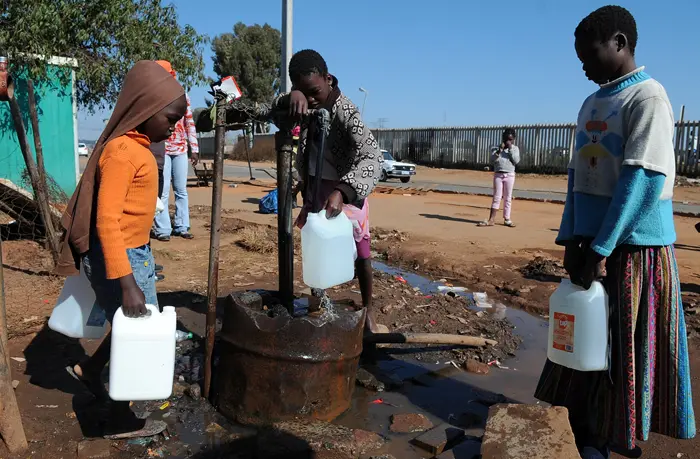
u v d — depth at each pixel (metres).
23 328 4.22
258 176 23.95
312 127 3.32
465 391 3.75
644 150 2.46
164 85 2.71
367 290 4.31
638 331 2.63
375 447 2.97
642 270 2.61
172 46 9.73
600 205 2.71
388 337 4.13
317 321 3.05
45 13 7.97
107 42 9.19
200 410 3.28
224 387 3.22
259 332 3.02
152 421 3.04
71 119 8.57
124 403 2.99
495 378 3.97
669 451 3.03
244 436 3.02
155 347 2.56
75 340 4.12
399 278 6.38
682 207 14.95
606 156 2.65
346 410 3.34
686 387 2.65
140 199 2.76
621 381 2.65
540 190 19.89
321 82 3.26
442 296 5.67
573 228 2.87
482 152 30.42
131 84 2.71
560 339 2.78
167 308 2.67
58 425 3.01
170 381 2.62
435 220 11.12
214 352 3.89
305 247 2.92
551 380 3.03
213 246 3.24
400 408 3.48
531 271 6.67
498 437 2.75
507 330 4.84
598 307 2.67
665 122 2.48
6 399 2.69
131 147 2.67
